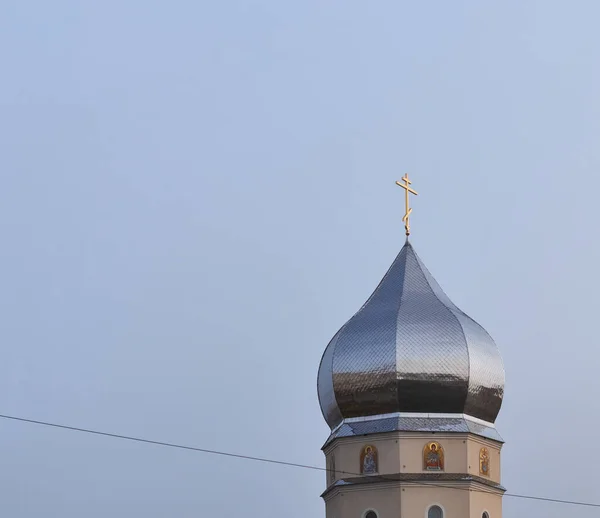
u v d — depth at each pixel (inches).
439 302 3516.2
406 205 3651.6
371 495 3378.4
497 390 3513.8
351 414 3474.4
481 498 3388.3
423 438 3388.3
